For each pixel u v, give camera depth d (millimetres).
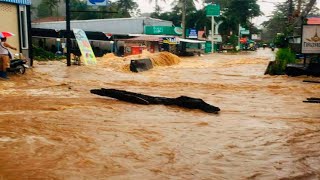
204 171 4762
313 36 19375
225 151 5715
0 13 17375
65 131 6637
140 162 5043
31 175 4418
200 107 9492
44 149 5469
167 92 13211
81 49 23312
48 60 30625
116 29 51531
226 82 17125
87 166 4801
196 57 45656
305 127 7566
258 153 5637
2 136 6105
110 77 18078
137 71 21797
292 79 18344
